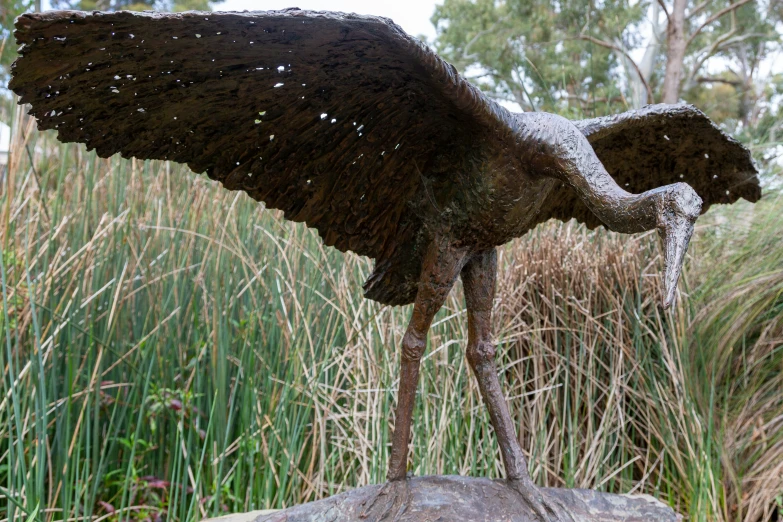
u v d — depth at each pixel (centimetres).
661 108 182
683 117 184
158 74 136
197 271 328
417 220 181
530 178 162
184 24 121
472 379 300
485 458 284
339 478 305
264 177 170
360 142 168
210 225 326
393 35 129
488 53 643
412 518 170
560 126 157
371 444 289
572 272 309
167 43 127
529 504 174
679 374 301
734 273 329
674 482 298
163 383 301
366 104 158
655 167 209
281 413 278
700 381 315
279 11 123
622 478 302
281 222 336
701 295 329
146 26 120
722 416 312
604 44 550
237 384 306
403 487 177
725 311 320
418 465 279
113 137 150
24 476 226
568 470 280
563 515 171
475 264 181
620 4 628
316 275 311
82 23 116
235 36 128
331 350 308
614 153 201
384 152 171
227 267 313
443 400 286
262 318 311
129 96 140
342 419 309
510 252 327
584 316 307
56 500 275
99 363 271
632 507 185
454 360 298
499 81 620
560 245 312
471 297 183
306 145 166
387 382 290
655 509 185
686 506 290
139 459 297
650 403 302
